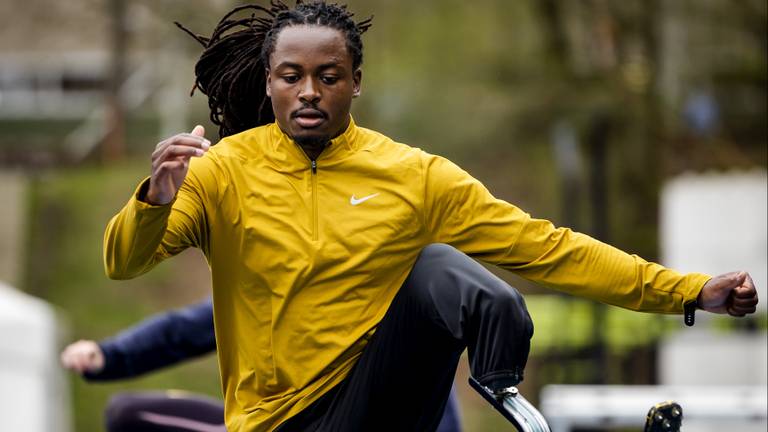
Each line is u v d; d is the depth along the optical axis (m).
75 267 56.19
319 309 8.04
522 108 33.81
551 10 35.62
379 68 37.31
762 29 35.81
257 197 8.05
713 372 27.83
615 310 28.20
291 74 7.80
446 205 8.23
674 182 30.06
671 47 36.34
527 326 7.60
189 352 13.95
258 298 8.13
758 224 29.02
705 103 35.69
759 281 28.62
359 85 8.07
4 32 78.44
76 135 76.12
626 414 15.06
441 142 36.47
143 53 67.12
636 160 33.97
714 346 27.88
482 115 35.53
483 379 7.61
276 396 8.23
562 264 8.30
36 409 22.58
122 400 12.98
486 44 36.47
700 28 36.44
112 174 66.25
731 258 29.14
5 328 22.39
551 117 33.34
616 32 35.38
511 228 8.26
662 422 7.89
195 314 13.94
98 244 57.62
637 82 33.84
